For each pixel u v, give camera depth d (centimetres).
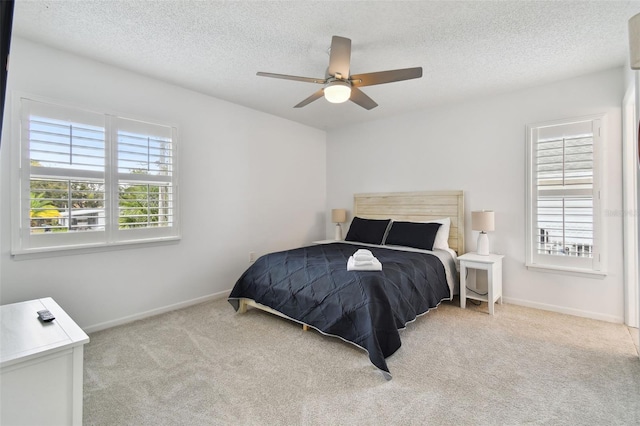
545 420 155
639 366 205
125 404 169
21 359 116
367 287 228
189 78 306
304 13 203
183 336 257
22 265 234
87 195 263
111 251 279
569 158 304
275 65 278
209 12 202
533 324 279
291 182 460
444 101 371
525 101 329
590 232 293
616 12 201
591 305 293
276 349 233
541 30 222
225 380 192
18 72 230
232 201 381
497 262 316
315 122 470
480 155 360
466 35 228
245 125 394
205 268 353
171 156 319
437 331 265
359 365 210
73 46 244
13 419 117
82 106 259
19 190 231
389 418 157
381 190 451
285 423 154
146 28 220
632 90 247
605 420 155
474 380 190
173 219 322
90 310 267
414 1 191
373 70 284
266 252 423
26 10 198
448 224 369
